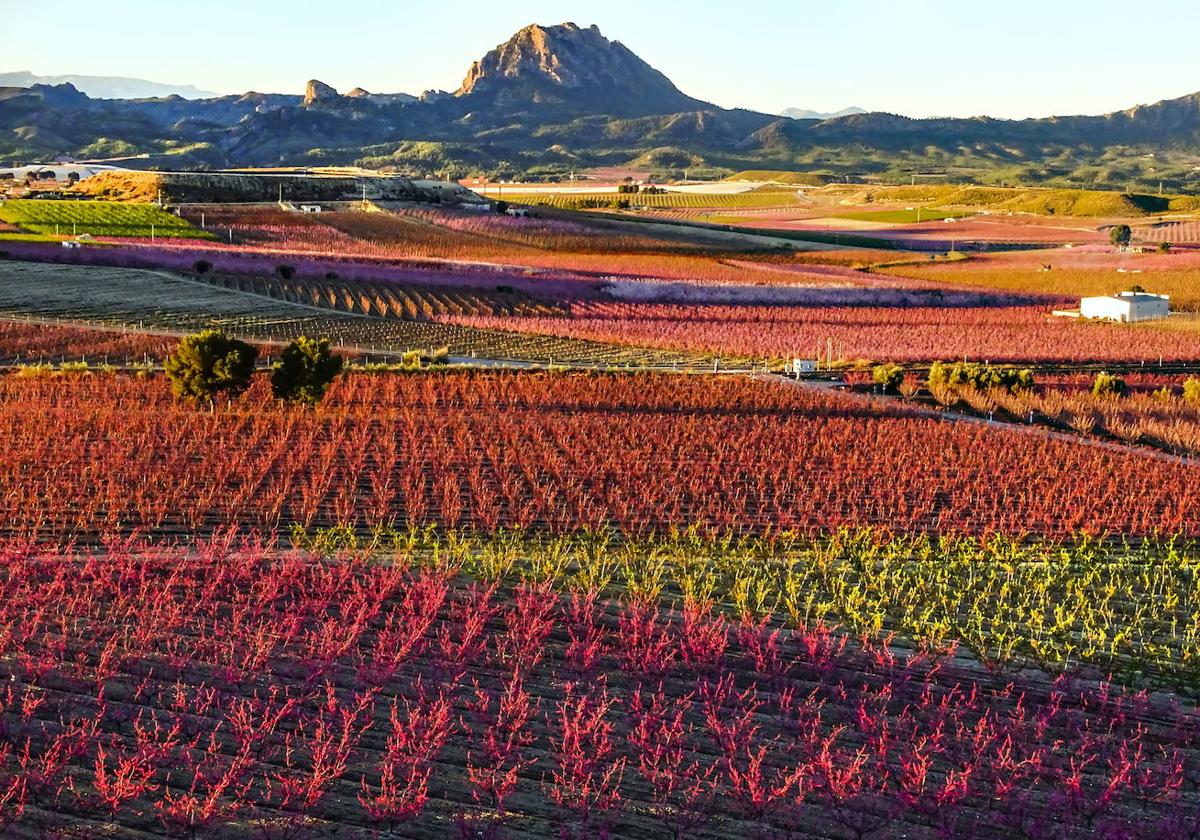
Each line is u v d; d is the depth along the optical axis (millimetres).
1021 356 91312
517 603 31969
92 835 20656
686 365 85812
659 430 57000
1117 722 26266
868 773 23625
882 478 49375
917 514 44406
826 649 29094
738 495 46562
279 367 59062
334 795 22234
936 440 56875
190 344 57562
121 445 50031
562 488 46344
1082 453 55344
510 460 50312
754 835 21391
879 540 40375
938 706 26891
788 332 103562
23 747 23391
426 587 32062
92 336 84812
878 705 26781
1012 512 45344
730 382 73875
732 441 54594
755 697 26828
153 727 24469
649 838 21234
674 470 49812
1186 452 59188
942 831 21391
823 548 39719
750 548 39188
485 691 26703
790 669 28641
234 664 27547
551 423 58188
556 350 91938
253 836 20797
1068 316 118062
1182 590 36375
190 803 20969
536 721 25500
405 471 48219
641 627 30188
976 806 22516
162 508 40469
